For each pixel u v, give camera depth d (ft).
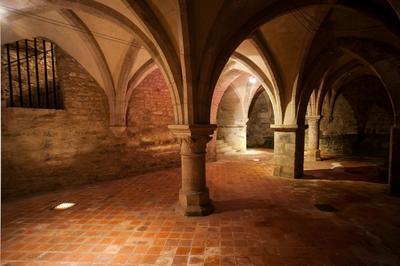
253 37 19.86
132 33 16.16
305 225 13.73
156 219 14.79
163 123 30.42
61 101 23.18
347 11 17.57
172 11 13.46
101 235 12.78
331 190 20.62
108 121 25.46
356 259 10.39
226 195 19.30
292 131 24.79
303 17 18.21
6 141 19.45
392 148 19.65
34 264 10.29
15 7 13.96
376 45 19.86
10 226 13.99
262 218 14.75
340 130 43.21
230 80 35.09
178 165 32.32
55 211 16.33
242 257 10.59
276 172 26.30
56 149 22.16
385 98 39.50
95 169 24.59
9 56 20.36
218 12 13.88
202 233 12.86
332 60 23.67
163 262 10.27
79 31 19.57
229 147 46.62
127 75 24.23
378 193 19.74
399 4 7.17
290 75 23.56
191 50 14.01
